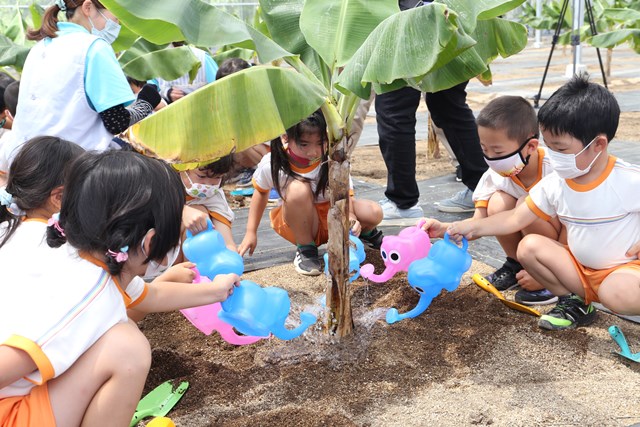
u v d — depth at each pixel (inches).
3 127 157.2
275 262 142.2
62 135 105.3
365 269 106.0
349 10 89.2
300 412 84.2
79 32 108.7
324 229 136.3
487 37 102.4
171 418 85.3
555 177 106.3
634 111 354.6
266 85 77.6
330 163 91.7
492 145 108.7
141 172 66.6
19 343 62.6
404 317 101.0
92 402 67.4
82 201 65.4
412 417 83.5
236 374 95.7
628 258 102.0
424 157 262.5
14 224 76.8
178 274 89.6
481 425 81.2
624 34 265.9
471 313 111.5
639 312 98.6
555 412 83.3
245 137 75.7
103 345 66.6
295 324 109.2
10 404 65.4
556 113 94.8
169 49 132.3
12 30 329.1
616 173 99.9
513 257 122.9
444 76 91.4
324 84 96.3
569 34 518.9
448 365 96.3
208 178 125.0
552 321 105.5
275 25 99.0
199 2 77.9
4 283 69.1
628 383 90.2
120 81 106.6
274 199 190.7
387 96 151.7
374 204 137.8
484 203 126.3
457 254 98.5
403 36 74.9
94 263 67.9
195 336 108.0
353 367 95.7
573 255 106.9
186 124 73.5
